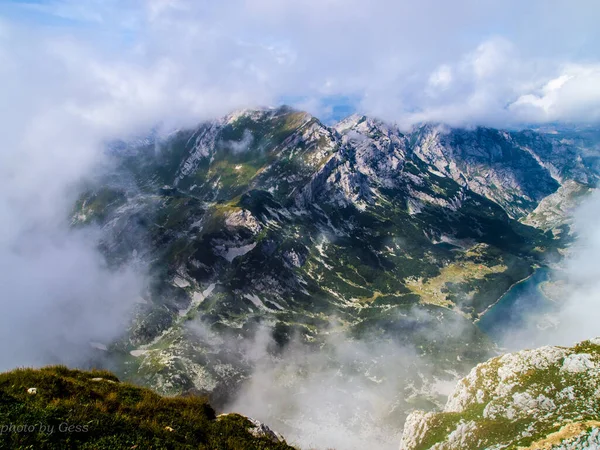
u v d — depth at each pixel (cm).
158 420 4459
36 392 4162
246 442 4634
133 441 3878
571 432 9600
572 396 11694
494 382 13488
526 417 11625
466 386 14212
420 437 13225
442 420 13138
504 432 11238
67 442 3572
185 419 4656
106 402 4438
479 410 12900
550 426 10544
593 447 9144
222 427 4806
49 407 3881
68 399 4225
